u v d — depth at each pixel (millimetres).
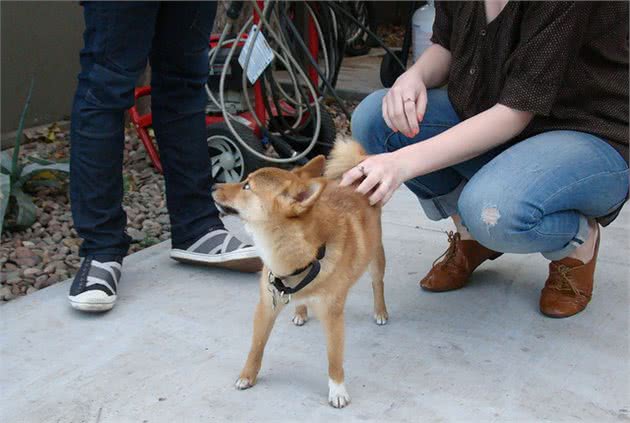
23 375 2541
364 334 2832
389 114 2820
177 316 2963
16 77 5445
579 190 2578
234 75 4734
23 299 3105
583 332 2812
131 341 2771
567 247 2762
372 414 2324
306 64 5570
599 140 2641
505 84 2592
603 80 2617
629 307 2994
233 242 3344
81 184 3021
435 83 3094
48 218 4156
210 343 2762
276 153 5172
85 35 2920
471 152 2523
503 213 2520
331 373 2357
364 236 2467
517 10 2564
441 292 3176
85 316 2961
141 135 4852
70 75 5855
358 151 2611
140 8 2762
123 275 3352
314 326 2898
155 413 2336
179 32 3072
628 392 2430
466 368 2582
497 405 2361
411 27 6344
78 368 2590
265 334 2436
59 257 3711
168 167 3336
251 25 4531
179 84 3201
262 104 4734
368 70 8164
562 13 2414
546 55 2443
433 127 3031
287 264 2264
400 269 3404
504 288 3199
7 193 3807
